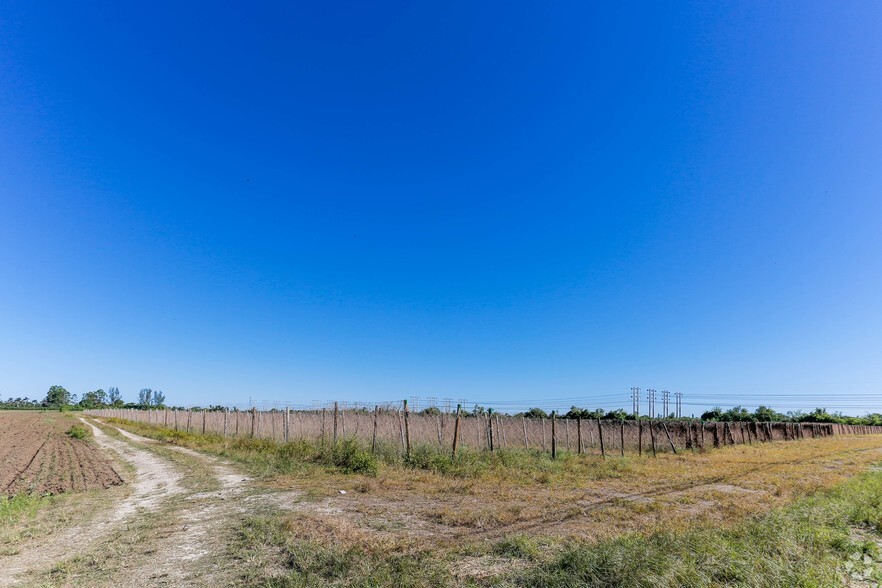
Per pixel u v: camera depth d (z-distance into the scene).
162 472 19.08
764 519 9.18
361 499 12.94
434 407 25.84
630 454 27.52
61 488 16.48
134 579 7.25
